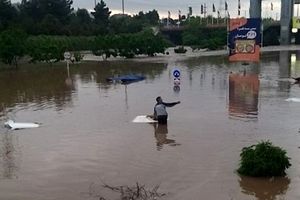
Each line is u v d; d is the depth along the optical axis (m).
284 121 21.89
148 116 23.22
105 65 60.88
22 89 36.81
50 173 14.95
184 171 14.64
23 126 21.98
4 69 56.19
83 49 89.12
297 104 26.66
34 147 18.19
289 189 12.77
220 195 12.51
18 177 14.65
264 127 20.69
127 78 41.16
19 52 57.28
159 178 14.07
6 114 25.56
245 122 21.88
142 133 20.03
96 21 130.75
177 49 91.62
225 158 15.91
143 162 15.77
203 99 29.20
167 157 16.27
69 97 31.56
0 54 56.53
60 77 45.88
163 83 38.72
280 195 12.41
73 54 72.12
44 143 18.75
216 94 31.38
